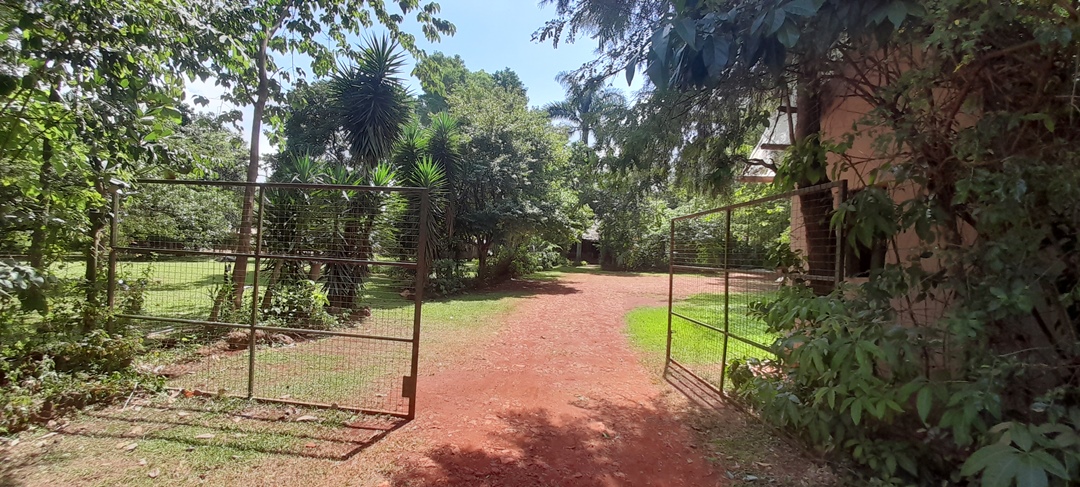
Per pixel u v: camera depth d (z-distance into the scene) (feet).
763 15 9.36
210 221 23.27
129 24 14.55
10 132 12.31
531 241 67.77
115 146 15.34
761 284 15.57
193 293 27.20
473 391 16.75
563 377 19.06
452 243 48.93
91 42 13.98
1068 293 8.10
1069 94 8.41
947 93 9.95
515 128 55.77
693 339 25.59
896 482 9.52
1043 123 8.85
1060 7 7.77
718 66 9.71
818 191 13.21
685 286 56.90
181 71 19.21
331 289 27.81
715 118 16.76
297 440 12.31
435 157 46.19
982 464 7.00
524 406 15.49
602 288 55.47
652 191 23.32
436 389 16.76
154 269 20.72
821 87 14.28
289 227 23.90
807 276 13.11
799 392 11.94
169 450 11.50
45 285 13.17
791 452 12.34
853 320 9.98
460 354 21.93
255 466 10.94
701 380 18.42
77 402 13.44
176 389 15.43
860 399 9.22
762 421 13.64
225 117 27.58
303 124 62.75
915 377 9.14
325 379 17.31
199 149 23.07
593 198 90.33
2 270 11.67
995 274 8.70
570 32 16.89
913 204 9.96
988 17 7.99
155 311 24.81
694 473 11.30
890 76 11.81
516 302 41.11
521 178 54.08
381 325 27.86
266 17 25.93
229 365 18.71
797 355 10.33
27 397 12.49
